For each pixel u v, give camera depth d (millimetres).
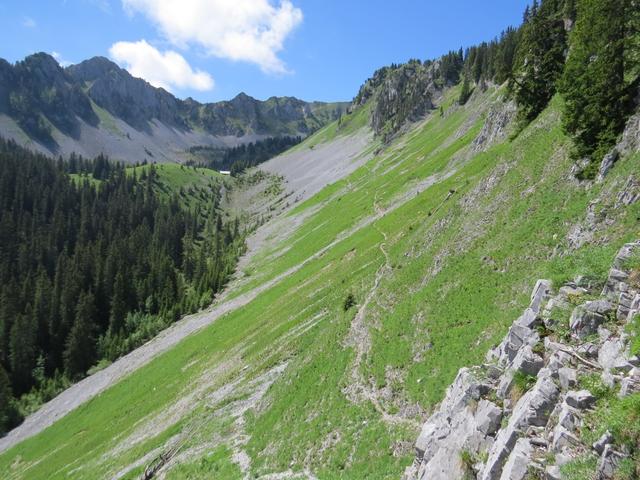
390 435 29141
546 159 42094
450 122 177625
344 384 37938
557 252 31453
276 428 40094
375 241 77688
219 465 40031
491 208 43938
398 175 141625
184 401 65125
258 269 149875
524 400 17859
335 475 29438
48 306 136250
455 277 39000
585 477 13641
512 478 15281
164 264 163750
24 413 108312
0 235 184750
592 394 15711
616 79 34375
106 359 125688
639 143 30141
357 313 48000
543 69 56781
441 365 31406
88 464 64812
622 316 18062
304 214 195875
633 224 25703
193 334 104688
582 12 38781
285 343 59344
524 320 21828
